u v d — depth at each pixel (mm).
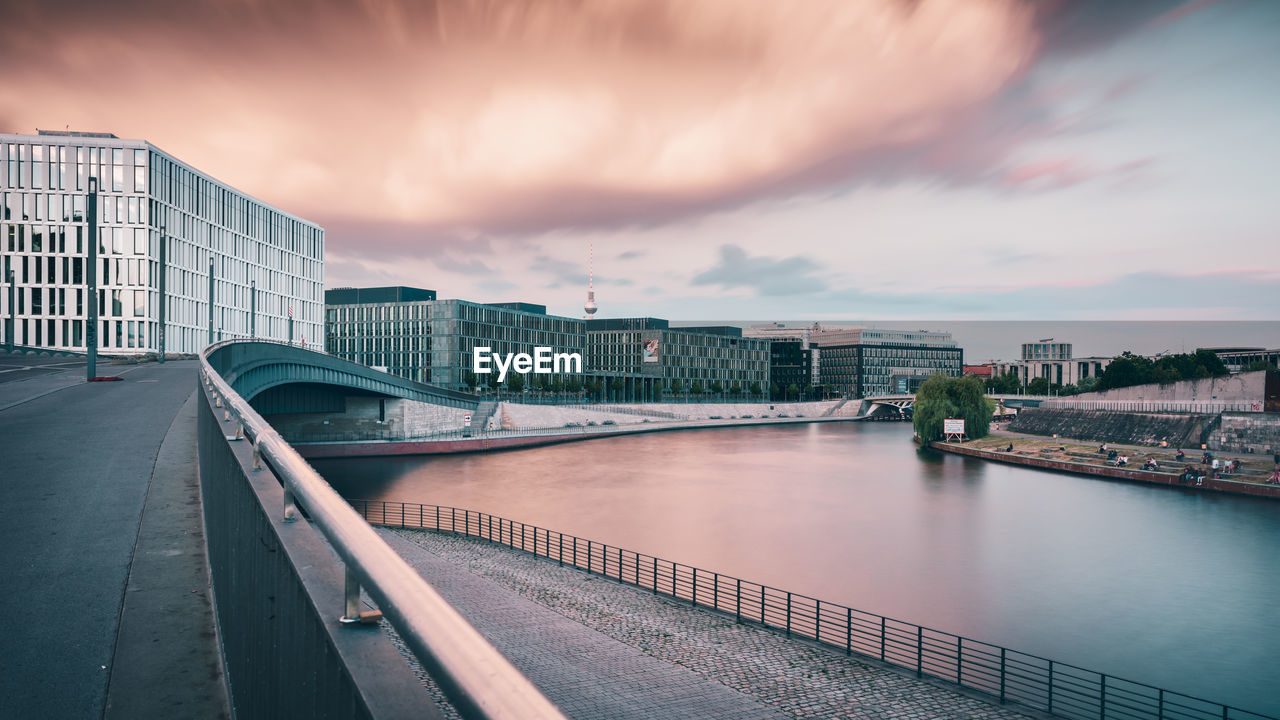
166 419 18844
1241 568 49281
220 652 5137
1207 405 103750
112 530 8078
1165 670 33688
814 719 20125
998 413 181250
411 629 1673
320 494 2789
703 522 60500
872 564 49125
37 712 4219
